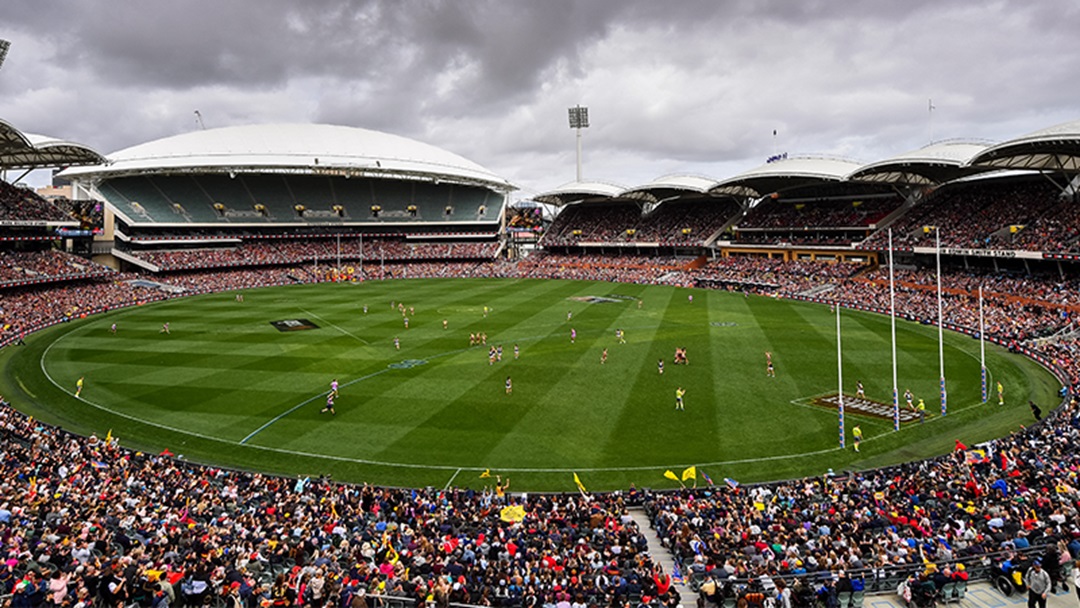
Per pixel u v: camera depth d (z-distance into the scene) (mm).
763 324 71250
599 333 66812
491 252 156875
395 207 158500
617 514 25250
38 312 77125
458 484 31141
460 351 58406
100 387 47406
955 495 24750
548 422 39188
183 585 16328
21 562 17641
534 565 18797
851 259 105750
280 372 51188
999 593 17000
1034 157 74500
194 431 38281
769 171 106000
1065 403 39219
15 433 34594
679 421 39125
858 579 16734
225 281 117688
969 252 82438
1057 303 67250
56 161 93688
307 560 19625
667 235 135625
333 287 115812
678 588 18703
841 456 33781
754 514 23688
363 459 34062
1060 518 20359
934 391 44469
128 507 24141
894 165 86500
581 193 143750
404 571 18141
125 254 117875
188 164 135875
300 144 152250
